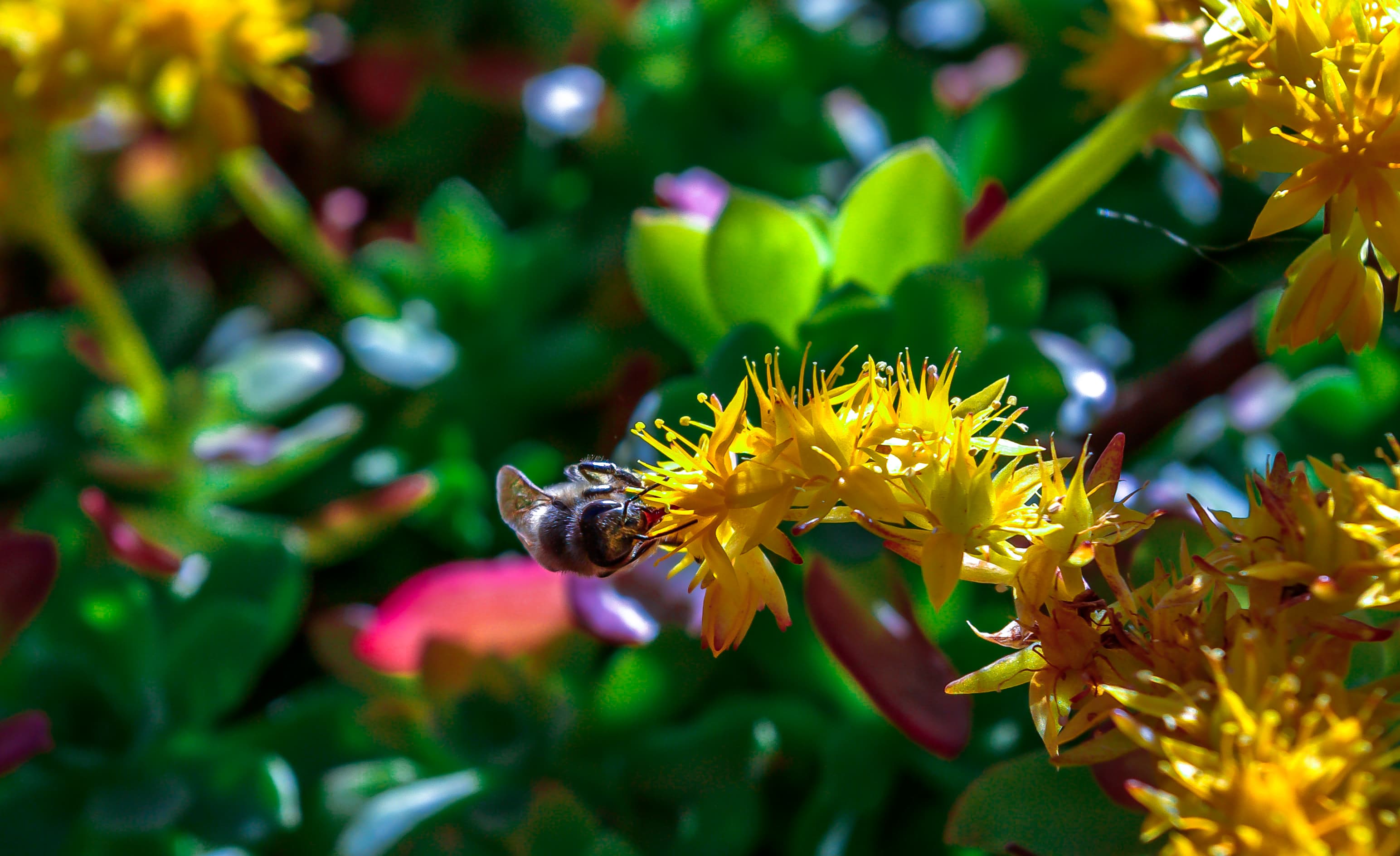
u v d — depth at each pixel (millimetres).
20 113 273
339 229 326
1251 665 207
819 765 267
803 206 270
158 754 264
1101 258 298
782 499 215
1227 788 204
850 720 265
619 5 323
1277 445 272
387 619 268
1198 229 297
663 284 261
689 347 264
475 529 292
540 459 293
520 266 305
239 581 277
